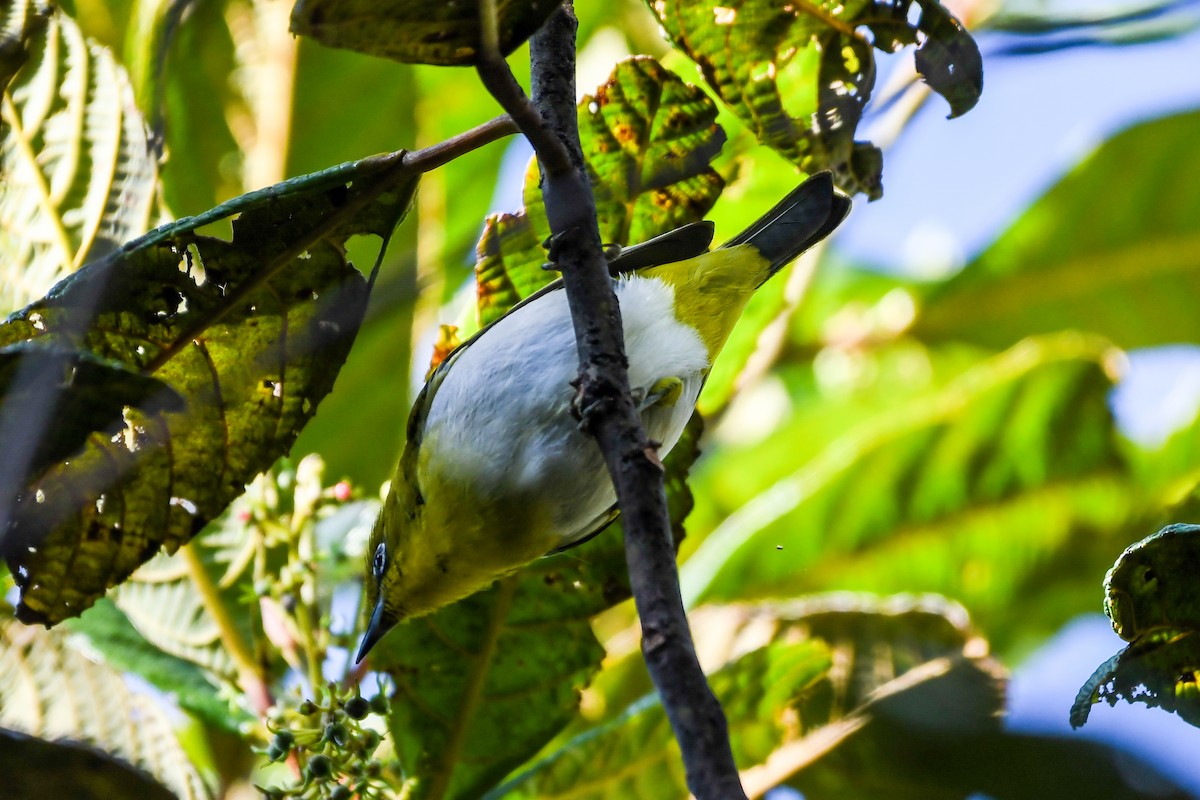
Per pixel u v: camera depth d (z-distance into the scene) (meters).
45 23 5.83
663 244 6.73
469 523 6.71
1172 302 12.15
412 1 3.88
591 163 6.54
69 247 6.17
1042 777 3.96
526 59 9.57
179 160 8.19
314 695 5.73
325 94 8.33
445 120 9.52
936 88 6.19
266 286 5.50
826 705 6.86
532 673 6.50
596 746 6.44
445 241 8.62
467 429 6.85
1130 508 9.92
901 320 12.67
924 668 6.61
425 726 6.36
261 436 5.77
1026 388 10.02
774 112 6.24
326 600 6.55
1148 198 11.95
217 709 6.37
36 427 3.83
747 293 7.44
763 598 9.54
